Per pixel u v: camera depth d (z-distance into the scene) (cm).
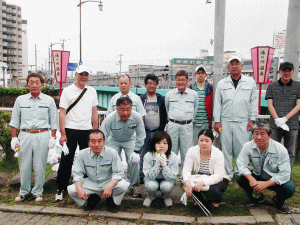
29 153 348
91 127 377
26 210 324
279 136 401
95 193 329
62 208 330
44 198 364
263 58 548
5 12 6109
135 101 383
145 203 335
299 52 512
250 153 328
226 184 324
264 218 300
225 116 397
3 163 477
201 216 310
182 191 387
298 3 499
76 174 322
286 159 310
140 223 299
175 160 340
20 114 354
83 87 368
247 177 319
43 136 350
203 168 335
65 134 360
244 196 363
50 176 418
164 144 324
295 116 391
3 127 466
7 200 354
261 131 306
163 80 1391
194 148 339
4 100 2747
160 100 423
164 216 310
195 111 417
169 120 409
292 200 347
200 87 457
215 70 453
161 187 324
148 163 339
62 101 359
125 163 465
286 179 305
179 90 402
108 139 372
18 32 6494
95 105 386
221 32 449
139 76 1605
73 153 363
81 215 316
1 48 5997
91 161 324
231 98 389
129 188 372
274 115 392
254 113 387
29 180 356
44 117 353
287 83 391
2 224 295
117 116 343
